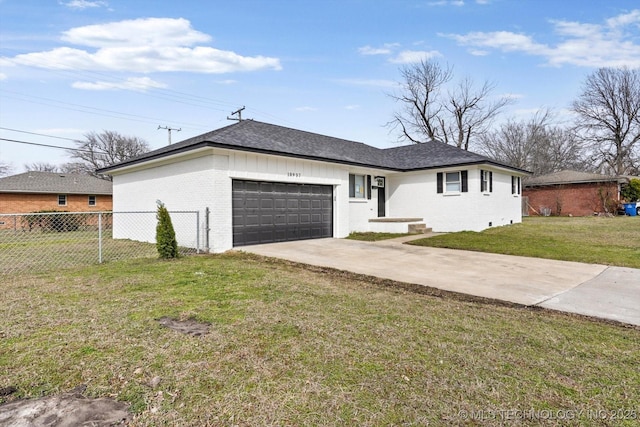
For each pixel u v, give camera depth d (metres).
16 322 3.89
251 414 2.22
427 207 16.00
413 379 2.69
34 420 2.15
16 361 2.94
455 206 15.16
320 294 5.26
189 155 10.63
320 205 13.05
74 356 3.04
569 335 3.73
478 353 3.20
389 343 3.39
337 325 3.87
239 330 3.67
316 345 3.30
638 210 23.12
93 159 43.72
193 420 2.15
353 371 2.80
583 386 2.62
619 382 2.69
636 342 3.56
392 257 9.12
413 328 3.83
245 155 10.57
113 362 2.92
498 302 5.19
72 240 14.02
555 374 2.82
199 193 10.37
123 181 14.71
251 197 10.86
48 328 3.71
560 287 6.10
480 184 14.82
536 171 34.91
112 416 2.19
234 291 5.35
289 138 13.55
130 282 5.93
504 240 11.91
